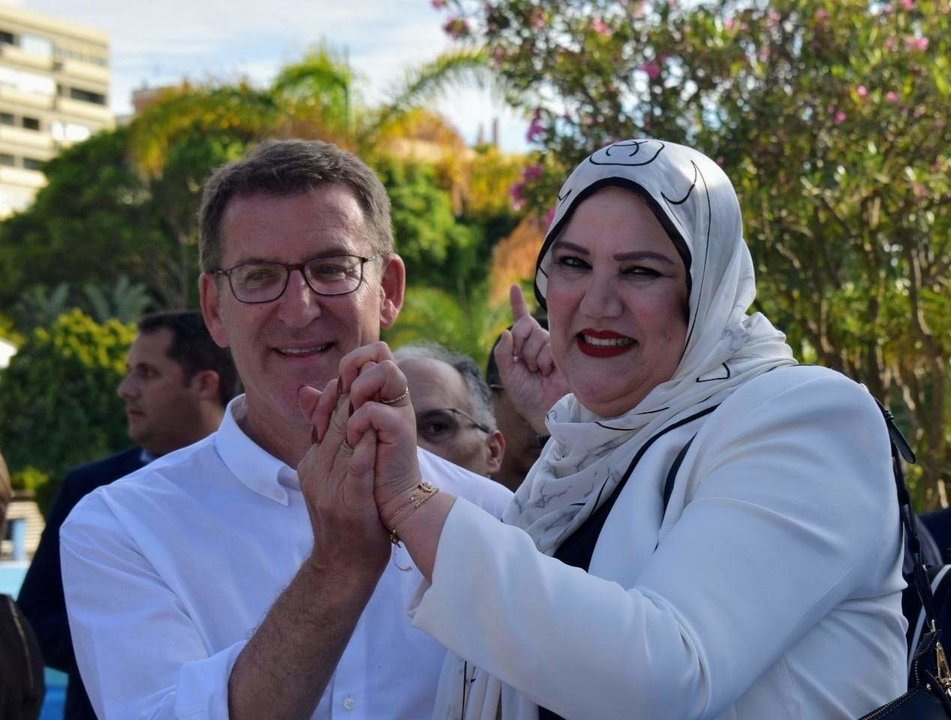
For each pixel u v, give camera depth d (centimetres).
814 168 727
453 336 1786
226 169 243
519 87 780
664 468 186
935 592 248
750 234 727
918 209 701
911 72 702
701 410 189
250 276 234
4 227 3406
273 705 184
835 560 165
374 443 172
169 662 215
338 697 227
